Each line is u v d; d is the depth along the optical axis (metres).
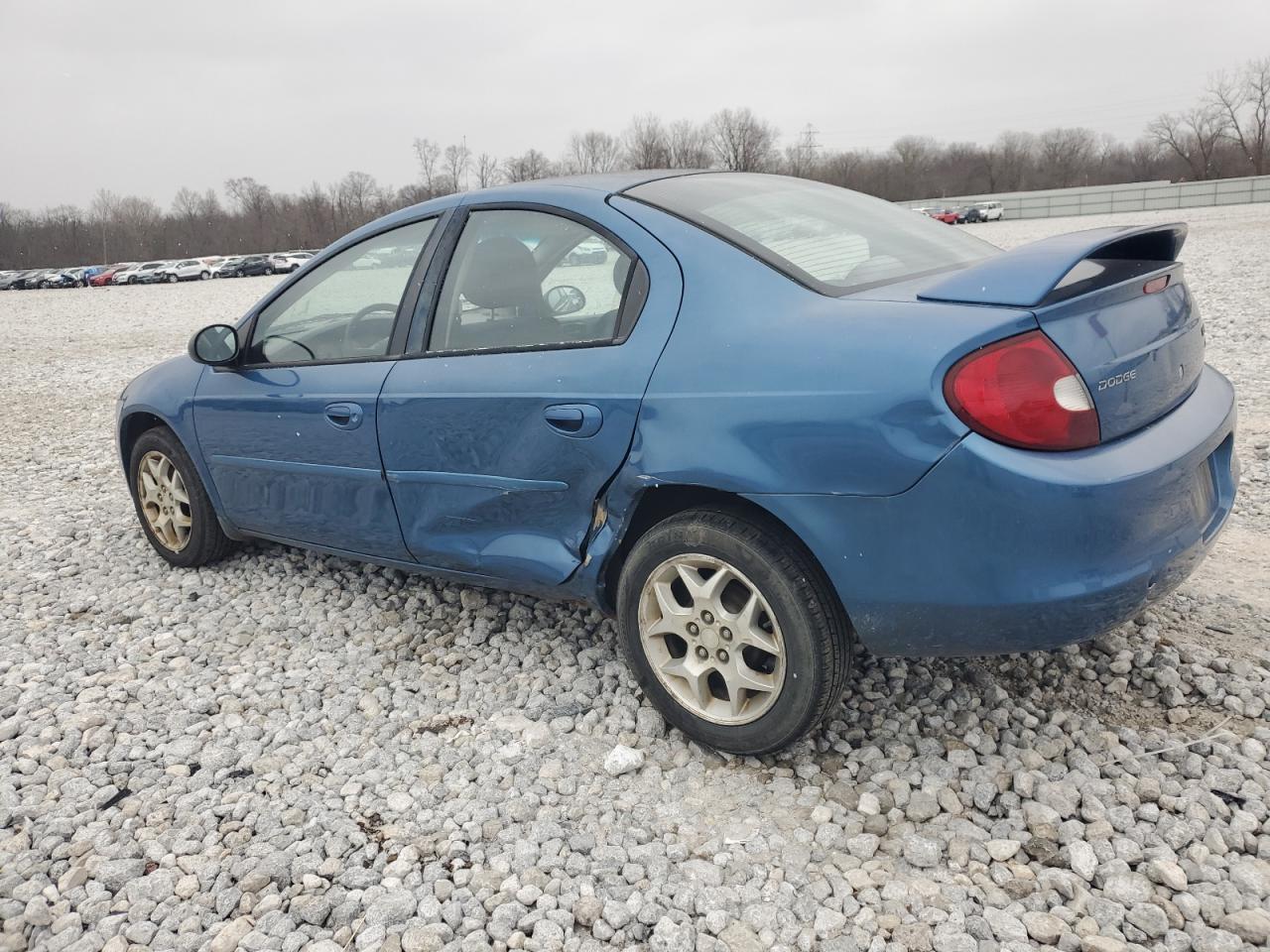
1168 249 2.62
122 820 2.59
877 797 2.46
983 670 3.01
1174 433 2.33
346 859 2.38
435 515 3.19
